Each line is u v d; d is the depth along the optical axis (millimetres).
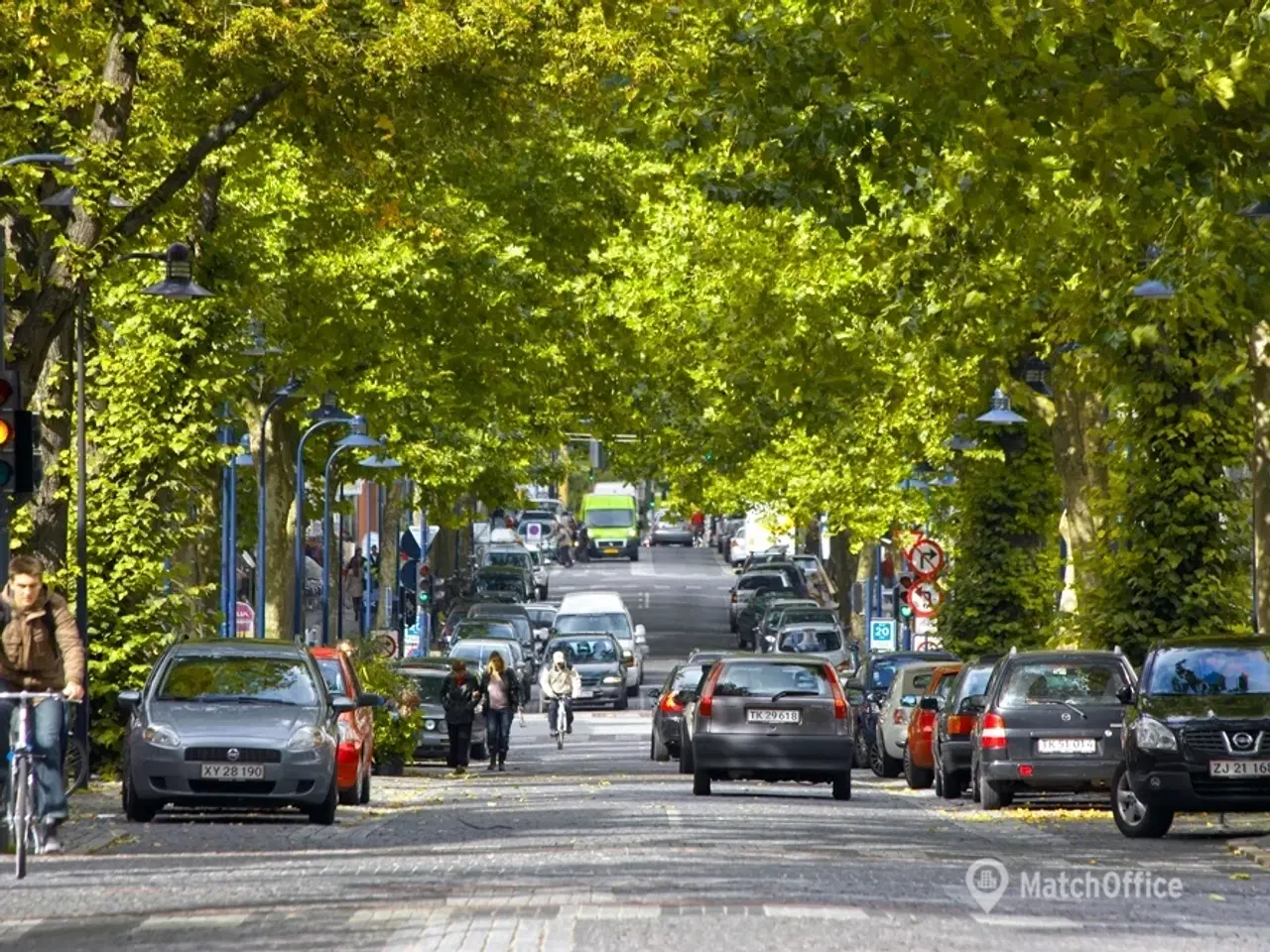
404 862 42469
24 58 58938
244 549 150750
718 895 34312
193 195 78000
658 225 120625
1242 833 55500
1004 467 119750
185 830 53125
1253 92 49906
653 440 139500
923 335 73938
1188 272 62188
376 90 59906
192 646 59875
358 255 95500
